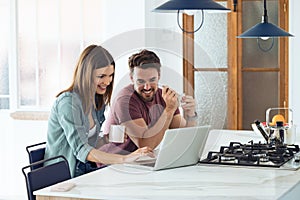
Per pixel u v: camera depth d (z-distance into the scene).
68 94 3.67
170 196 2.66
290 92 6.05
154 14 6.28
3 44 6.48
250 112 6.27
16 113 6.20
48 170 3.10
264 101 6.21
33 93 6.46
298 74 6.00
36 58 6.43
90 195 2.72
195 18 6.38
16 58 6.44
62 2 6.36
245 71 6.25
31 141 6.16
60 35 6.38
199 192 2.73
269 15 6.13
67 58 6.37
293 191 2.86
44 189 2.84
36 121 6.13
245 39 6.23
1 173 6.26
